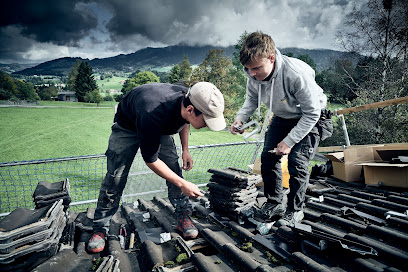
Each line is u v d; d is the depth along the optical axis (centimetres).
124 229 266
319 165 416
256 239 221
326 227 236
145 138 179
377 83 1424
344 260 181
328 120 250
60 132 4262
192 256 197
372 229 219
